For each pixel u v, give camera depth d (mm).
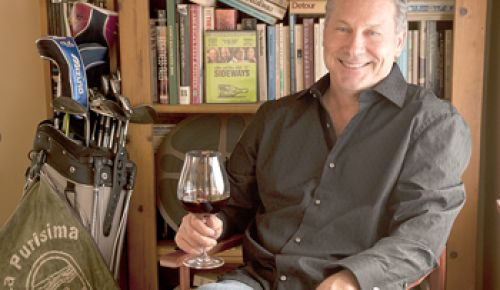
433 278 1752
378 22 1692
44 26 2305
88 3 2246
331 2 1761
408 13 2238
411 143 1675
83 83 2119
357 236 1686
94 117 2219
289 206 1778
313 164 1780
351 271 1462
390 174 1663
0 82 2637
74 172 2102
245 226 1965
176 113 2520
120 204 2201
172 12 2279
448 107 1714
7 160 2684
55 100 2033
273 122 1877
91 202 2129
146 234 2365
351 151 1715
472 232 2240
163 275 2633
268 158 1856
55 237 2066
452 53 2215
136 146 2326
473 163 2213
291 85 2303
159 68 2314
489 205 2449
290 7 2264
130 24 2258
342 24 1723
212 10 2285
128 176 2203
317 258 1702
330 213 1715
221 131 2363
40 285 2061
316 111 1820
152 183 2340
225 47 2291
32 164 2135
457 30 2166
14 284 2051
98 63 2299
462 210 2234
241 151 1942
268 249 1788
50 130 2107
